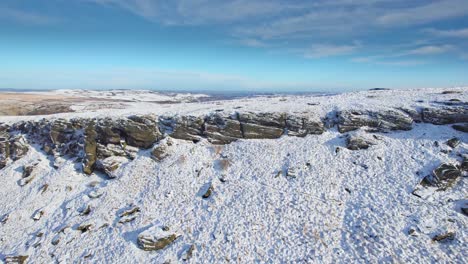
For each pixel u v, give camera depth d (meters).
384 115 24.62
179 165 23.67
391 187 18.59
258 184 20.72
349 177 20.22
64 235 18.66
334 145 23.56
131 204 20.73
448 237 14.57
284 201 18.78
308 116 26.14
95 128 27.25
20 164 28.06
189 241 16.91
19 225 20.69
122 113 29.16
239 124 26.36
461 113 23.36
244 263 15.15
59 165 26.55
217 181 21.64
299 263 14.62
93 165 25.97
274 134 25.73
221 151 25.25
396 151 21.70
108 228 18.78
